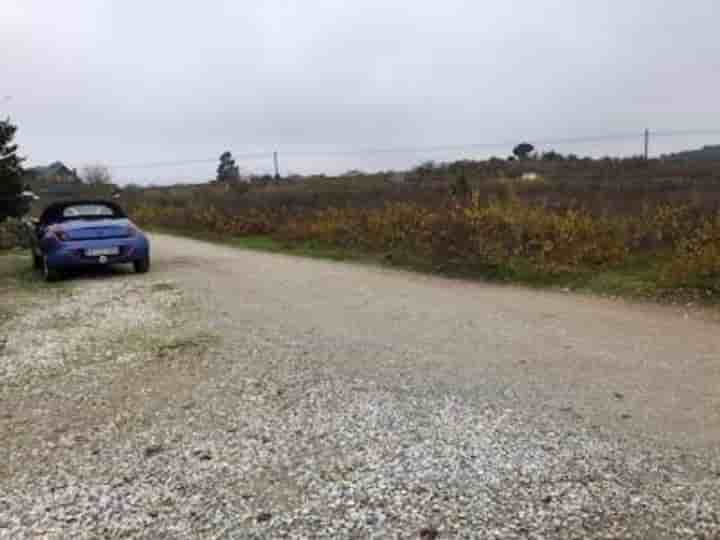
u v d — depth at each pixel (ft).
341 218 48.47
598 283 26.71
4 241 55.67
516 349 17.28
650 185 58.49
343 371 15.58
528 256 31.37
